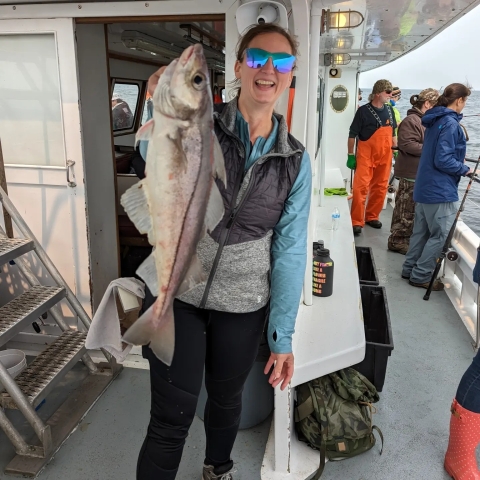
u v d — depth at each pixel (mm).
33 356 3400
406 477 2389
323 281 3061
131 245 4480
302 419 2463
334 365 2395
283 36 1511
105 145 3537
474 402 2223
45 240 3242
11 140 3168
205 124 1195
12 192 3195
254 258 1659
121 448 2539
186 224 1263
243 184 1562
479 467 2469
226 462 2111
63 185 3141
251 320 1768
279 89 1521
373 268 4387
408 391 3096
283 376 1898
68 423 2686
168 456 1724
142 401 2926
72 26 2883
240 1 2621
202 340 1702
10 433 2424
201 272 1380
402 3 3264
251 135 1586
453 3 3268
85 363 3139
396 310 4293
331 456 2412
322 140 5242
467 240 4441
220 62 6238
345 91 8094
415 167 5496
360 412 2459
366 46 5570
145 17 2791
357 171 6352
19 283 3389
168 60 5949
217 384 1854
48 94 3062
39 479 2330
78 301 3031
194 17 2744
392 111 7105
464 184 10461
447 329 3951
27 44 2992
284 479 2291
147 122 1188
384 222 7180
